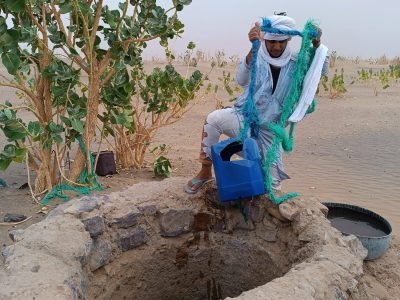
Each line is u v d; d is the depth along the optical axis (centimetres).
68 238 312
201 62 3134
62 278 265
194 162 774
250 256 415
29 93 537
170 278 425
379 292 409
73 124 525
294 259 359
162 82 671
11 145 493
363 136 994
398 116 1230
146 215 398
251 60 391
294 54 388
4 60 460
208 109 1355
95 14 529
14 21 516
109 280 373
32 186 601
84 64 564
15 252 288
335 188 661
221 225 425
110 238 373
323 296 264
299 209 372
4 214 506
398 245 486
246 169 376
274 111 393
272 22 374
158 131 1031
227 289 440
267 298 251
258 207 403
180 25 584
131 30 537
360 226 471
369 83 2283
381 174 727
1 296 240
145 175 681
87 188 577
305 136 995
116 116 597
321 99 1608
